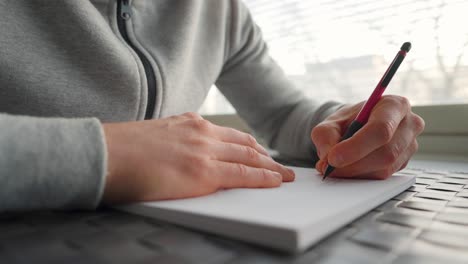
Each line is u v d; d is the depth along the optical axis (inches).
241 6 34.6
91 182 10.7
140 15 26.0
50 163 10.4
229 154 14.4
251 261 7.3
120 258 7.4
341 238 8.7
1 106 19.2
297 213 9.2
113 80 22.2
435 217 10.6
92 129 11.6
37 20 19.9
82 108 21.5
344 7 37.2
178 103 28.3
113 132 12.7
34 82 19.5
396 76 34.4
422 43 32.4
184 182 11.9
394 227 9.6
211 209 9.9
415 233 9.0
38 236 8.8
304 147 26.3
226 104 51.9
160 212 10.4
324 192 12.6
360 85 37.1
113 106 22.6
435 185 16.0
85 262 7.1
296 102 32.5
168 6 28.5
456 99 31.4
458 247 8.0
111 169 11.3
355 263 7.1
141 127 13.5
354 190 12.9
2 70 18.5
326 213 9.1
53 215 10.9
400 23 33.4
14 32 19.0
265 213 9.2
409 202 12.7
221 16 32.0
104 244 8.2
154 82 24.4
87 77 21.5
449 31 30.8
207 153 13.4
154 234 9.0
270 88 34.0
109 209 11.7
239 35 33.9
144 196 11.5
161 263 7.1
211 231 9.1
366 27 35.7
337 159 15.4
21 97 19.4
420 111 31.4
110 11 23.3
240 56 35.0
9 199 10.1
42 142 10.6
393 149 16.1
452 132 29.7
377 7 34.8
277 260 7.3
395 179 15.8
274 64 36.8
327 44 39.1
